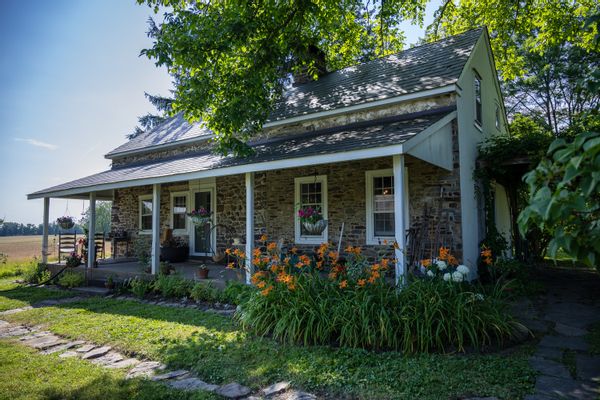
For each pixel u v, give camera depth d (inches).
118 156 566.6
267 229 392.5
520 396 117.5
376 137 234.4
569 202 61.9
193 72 301.6
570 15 433.7
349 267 206.4
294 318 179.3
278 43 318.7
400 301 175.8
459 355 152.6
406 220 301.7
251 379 140.2
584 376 130.9
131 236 519.5
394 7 478.0
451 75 293.0
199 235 450.3
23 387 140.4
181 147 478.0
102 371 155.6
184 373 151.3
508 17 477.7
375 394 122.6
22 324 239.6
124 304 283.9
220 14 294.0
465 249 278.5
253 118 302.5
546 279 342.0
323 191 355.3
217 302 268.4
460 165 280.8
